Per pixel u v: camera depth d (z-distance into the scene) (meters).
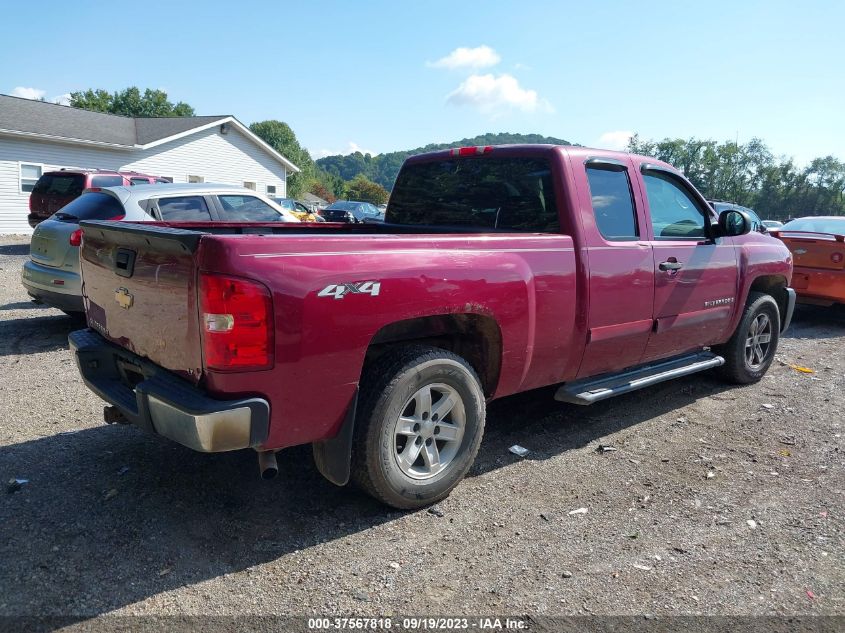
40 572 2.88
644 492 3.86
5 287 11.01
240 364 2.78
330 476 3.31
